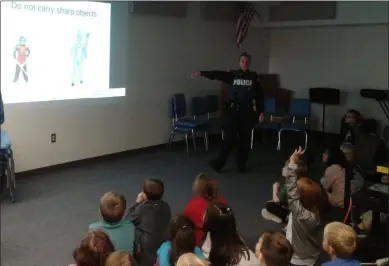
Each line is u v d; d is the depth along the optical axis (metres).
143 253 2.80
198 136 8.19
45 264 3.31
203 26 7.98
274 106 8.09
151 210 2.89
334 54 8.87
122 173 5.84
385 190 3.35
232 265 2.30
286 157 7.08
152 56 7.11
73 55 5.82
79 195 4.88
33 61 5.37
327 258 3.17
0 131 4.66
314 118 9.19
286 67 9.50
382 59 8.32
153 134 7.33
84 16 5.89
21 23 5.18
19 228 3.95
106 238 2.18
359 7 7.91
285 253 2.07
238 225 4.24
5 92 5.12
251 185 5.55
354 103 8.71
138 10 6.61
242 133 6.00
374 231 3.61
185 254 1.91
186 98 7.85
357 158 4.89
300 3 8.51
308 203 2.94
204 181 3.09
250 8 8.76
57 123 5.79
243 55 5.84
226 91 8.35
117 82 6.56
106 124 6.50
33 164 5.57
